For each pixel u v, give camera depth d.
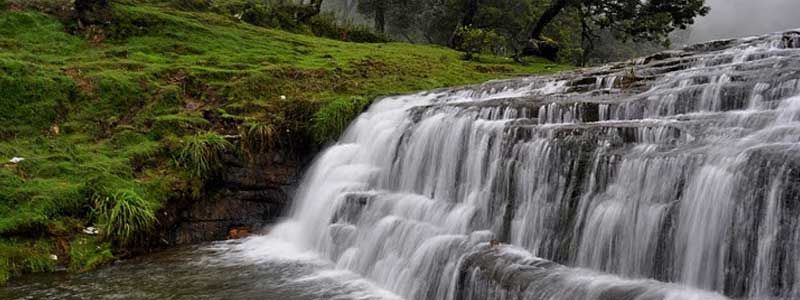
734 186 5.45
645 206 6.24
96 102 13.66
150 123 13.01
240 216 11.95
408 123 11.12
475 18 33.00
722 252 5.49
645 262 6.14
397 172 10.69
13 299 7.75
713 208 5.61
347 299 7.57
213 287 8.17
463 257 7.19
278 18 26.69
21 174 10.42
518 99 10.38
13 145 11.67
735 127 6.70
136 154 11.66
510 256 7.08
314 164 12.77
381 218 9.37
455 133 9.50
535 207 7.60
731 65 9.18
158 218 10.62
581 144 7.31
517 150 8.12
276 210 12.46
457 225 8.38
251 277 8.64
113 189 10.43
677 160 6.07
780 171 5.14
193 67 15.73
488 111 9.83
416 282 7.61
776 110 6.77
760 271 5.19
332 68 17.23
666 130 6.97
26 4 17.97
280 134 12.98
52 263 9.08
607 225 6.56
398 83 16.95
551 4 29.23
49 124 12.81
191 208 11.43
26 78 13.26
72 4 18.48
